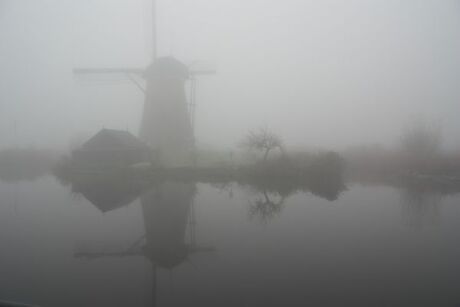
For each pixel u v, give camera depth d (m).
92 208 14.88
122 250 9.09
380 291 6.50
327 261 8.19
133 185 22.58
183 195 18.50
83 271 7.64
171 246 9.43
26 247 9.39
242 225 11.81
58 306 5.93
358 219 12.69
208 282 6.97
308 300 6.16
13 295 6.38
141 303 6.04
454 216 13.12
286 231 10.97
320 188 21.64
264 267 7.81
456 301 6.07
